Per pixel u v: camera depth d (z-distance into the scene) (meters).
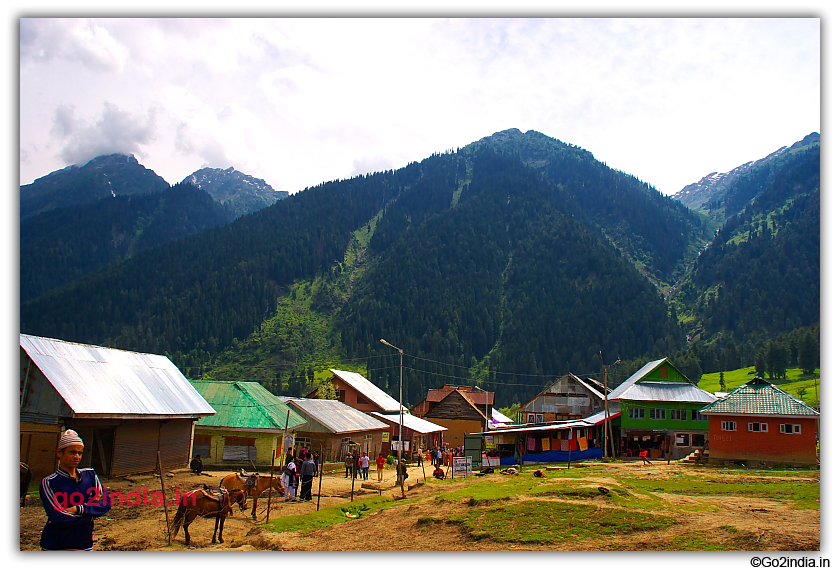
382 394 71.88
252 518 21.47
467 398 87.06
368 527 18.42
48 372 24.64
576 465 46.34
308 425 45.06
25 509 19.88
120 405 26.80
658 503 19.84
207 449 38.81
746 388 46.72
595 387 81.12
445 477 39.00
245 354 197.00
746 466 43.91
